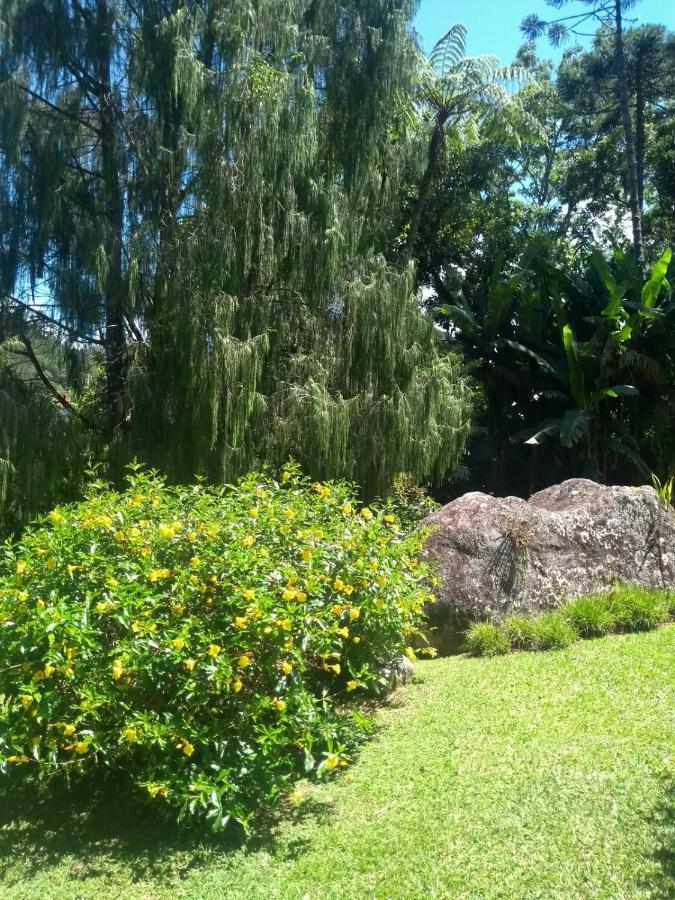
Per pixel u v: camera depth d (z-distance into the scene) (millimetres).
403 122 15062
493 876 3264
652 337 16375
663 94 25391
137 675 3930
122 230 11023
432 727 4910
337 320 11641
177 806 3826
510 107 16438
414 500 11594
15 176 11078
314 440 10773
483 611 6773
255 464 10625
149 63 10930
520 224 23016
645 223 26219
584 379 16391
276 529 4754
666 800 3645
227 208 10578
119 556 4273
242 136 10578
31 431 10344
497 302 17391
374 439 11336
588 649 6148
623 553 7445
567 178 27109
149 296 10875
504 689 5441
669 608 7008
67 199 11289
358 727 4684
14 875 3666
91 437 11320
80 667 3857
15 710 3885
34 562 4312
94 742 3734
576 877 3184
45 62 11469
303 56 11688
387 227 14305
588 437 16797
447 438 12258
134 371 10594
